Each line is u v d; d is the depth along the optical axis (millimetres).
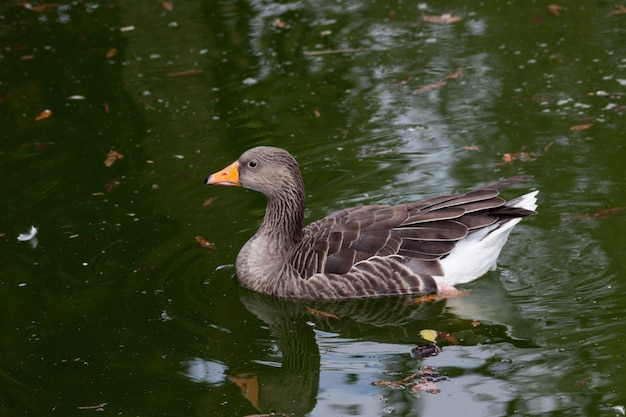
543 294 9398
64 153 13062
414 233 9656
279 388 8180
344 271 9664
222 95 14586
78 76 15352
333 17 17266
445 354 8578
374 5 17703
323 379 8273
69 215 11453
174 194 11867
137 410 7875
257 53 15961
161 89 14867
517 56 15125
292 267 9898
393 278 9594
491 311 9305
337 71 15172
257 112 13992
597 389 7773
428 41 16000
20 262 10477
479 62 15055
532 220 10703
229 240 10844
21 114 14211
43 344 8977
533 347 8539
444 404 7723
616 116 12883
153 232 11016
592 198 10992
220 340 9055
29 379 8414
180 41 16500
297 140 13078
